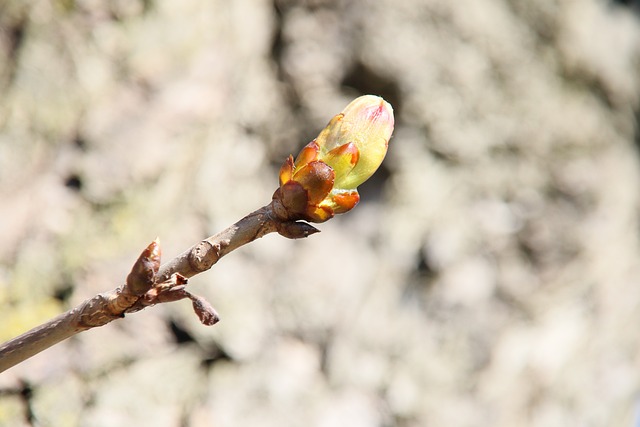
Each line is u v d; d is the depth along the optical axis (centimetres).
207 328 80
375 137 49
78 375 73
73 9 77
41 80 76
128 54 78
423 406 93
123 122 78
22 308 73
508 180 100
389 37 93
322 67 92
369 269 92
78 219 76
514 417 100
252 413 81
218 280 82
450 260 96
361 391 89
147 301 47
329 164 48
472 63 97
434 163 96
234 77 86
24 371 70
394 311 94
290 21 92
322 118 91
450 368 95
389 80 93
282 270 87
